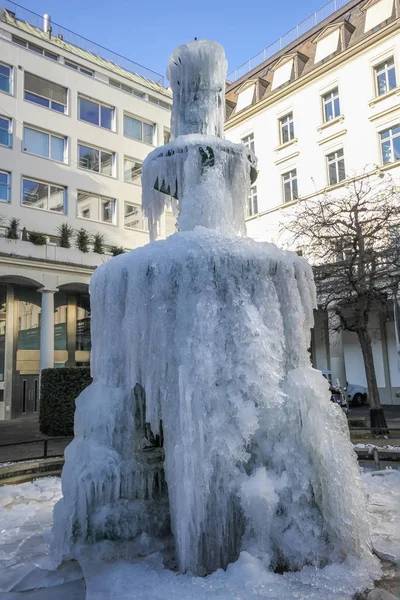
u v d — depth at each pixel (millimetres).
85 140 25812
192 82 6266
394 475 6414
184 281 4031
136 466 4324
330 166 23203
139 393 4402
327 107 23688
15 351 21109
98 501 4105
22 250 19281
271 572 3447
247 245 4316
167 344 3980
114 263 4418
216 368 3875
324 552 3672
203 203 5418
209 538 3641
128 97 28516
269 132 26109
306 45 26609
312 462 3934
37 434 14148
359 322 13094
